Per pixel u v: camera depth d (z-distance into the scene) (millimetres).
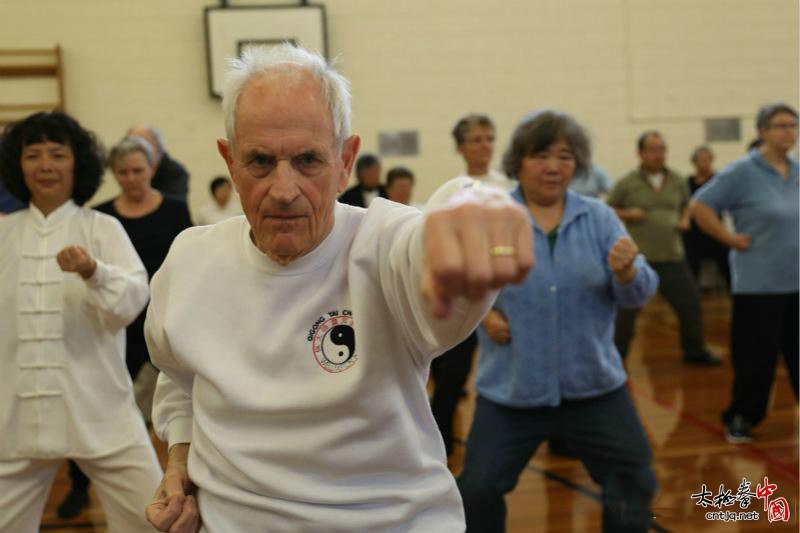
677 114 9445
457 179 1094
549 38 9219
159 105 8641
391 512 1302
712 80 9469
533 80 9219
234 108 1247
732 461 3980
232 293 1348
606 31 9289
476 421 2518
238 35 8688
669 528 3207
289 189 1217
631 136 9398
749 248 4168
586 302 2439
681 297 6121
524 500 3635
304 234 1262
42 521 3607
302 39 8797
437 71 9094
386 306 1272
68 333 2338
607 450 2424
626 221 6105
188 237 1438
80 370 2346
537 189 2549
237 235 1394
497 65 9156
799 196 4109
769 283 4129
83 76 8523
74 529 3508
